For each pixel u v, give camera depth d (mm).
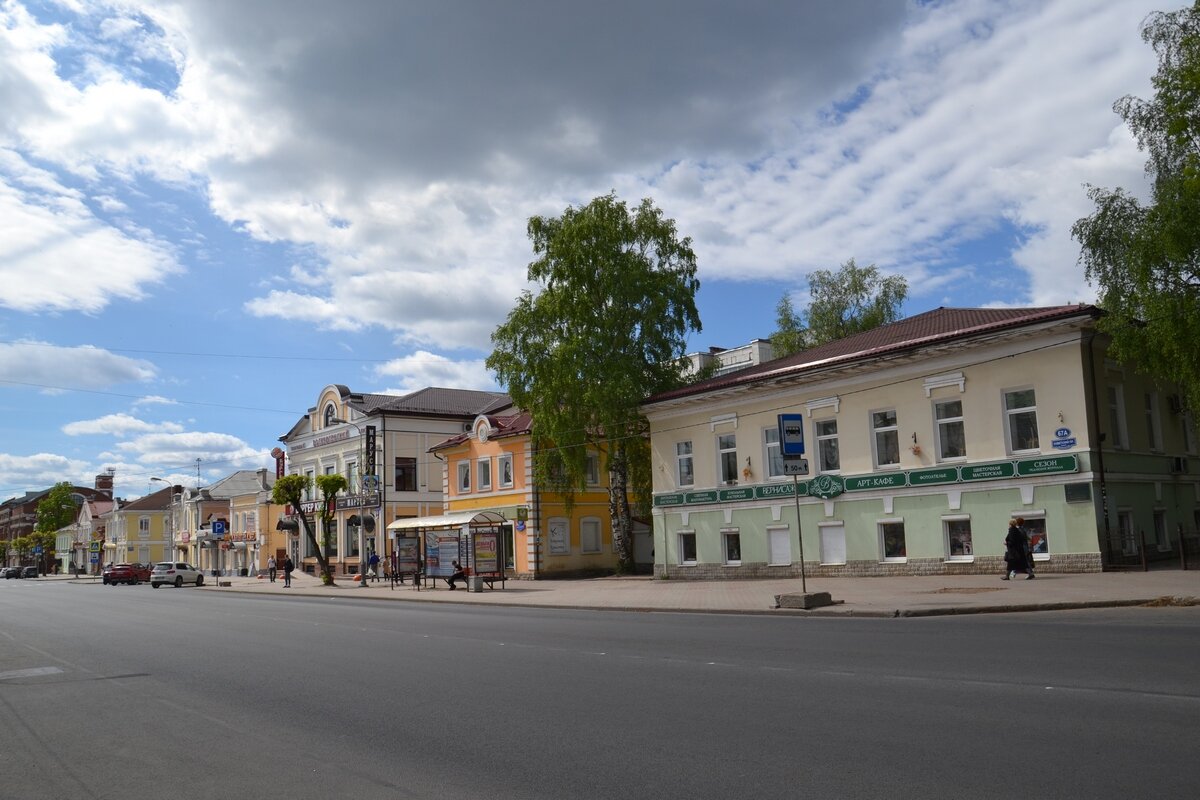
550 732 8086
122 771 7445
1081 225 23062
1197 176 19516
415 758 7406
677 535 35875
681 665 11680
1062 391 24609
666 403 35844
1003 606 17328
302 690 11039
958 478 26562
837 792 5922
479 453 48969
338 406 64000
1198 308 20938
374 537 57875
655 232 39656
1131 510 25375
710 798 5957
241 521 80125
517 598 28734
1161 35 21438
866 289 47656
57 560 143875
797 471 20094
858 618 17578
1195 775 5918
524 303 40219
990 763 6395
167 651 16000
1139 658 10445
